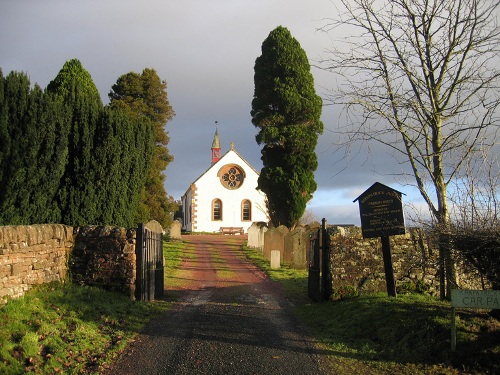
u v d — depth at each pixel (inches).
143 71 1545.3
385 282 529.0
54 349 316.2
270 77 1413.6
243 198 2405.3
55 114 531.2
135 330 402.0
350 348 357.4
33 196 533.0
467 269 351.6
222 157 2415.1
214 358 331.6
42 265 446.6
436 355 318.3
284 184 1376.7
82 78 754.2
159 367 312.3
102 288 507.8
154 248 573.9
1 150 473.4
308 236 926.4
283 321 454.6
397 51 389.1
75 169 613.9
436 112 376.5
